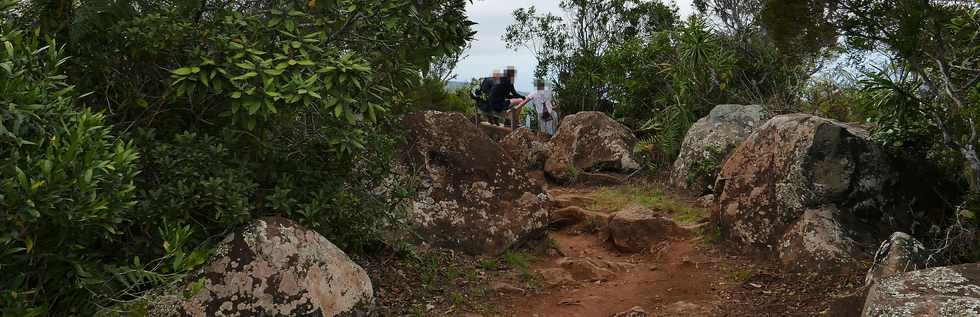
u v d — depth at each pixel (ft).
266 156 15.46
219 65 13.43
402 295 18.04
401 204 20.34
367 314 14.65
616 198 30.86
